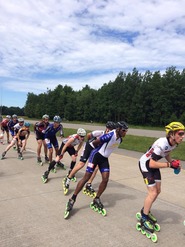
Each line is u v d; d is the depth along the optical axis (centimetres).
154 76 5400
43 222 364
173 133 318
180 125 314
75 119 7181
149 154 349
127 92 5869
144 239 321
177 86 5153
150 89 5381
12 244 303
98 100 6419
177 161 319
